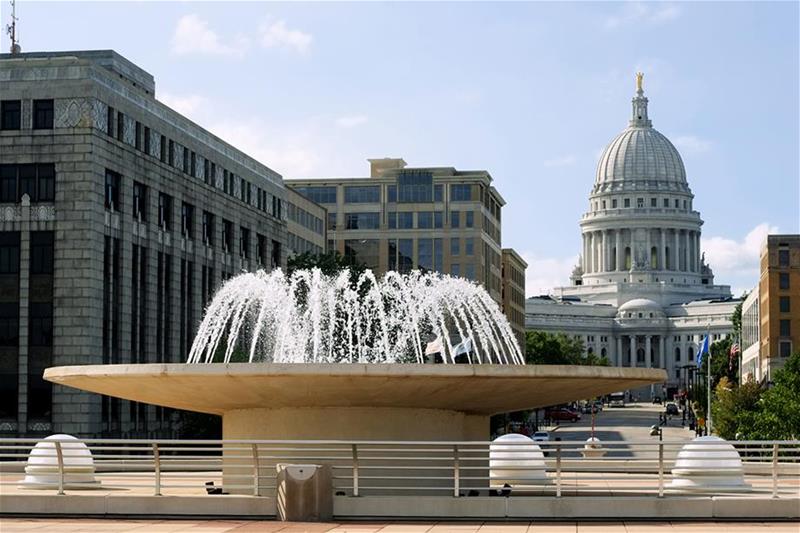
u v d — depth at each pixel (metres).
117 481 43.94
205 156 106.75
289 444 36.16
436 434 37.19
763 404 103.25
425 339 90.50
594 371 34.78
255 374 33.66
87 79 85.19
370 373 33.47
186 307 102.19
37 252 85.31
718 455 38.62
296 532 31.45
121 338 89.56
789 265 187.50
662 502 33.97
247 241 118.81
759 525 33.00
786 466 47.16
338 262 119.25
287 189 145.50
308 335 88.06
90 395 83.94
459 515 34.00
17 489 39.53
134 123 92.50
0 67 86.06
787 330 186.88
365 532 31.53
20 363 84.31
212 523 33.59
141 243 93.38
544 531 31.73
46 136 85.31
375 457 35.84
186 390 35.59
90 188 85.00
